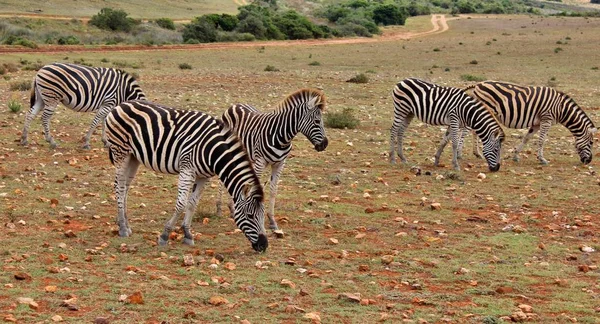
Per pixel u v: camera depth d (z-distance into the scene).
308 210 13.34
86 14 98.56
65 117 23.42
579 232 12.27
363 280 9.53
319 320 7.92
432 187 15.62
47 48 54.03
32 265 9.66
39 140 19.50
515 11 169.38
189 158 10.27
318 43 76.50
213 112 25.36
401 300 8.77
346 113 23.95
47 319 7.78
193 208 10.88
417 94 17.25
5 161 16.80
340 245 11.23
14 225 11.65
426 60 55.06
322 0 182.88
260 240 10.23
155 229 11.90
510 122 18.44
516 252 11.05
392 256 10.47
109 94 18.23
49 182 14.99
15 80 33.53
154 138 10.40
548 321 8.17
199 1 139.12
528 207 14.08
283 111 11.30
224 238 11.43
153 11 114.38
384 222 12.72
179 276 9.47
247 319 7.98
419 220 12.94
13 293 8.56
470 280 9.61
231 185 10.16
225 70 42.91
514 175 17.00
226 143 10.16
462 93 17.03
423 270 10.02
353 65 50.75
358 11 124.94
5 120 22.48
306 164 17.75
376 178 16.34
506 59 54.97
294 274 9.66
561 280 9.57
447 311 8.36
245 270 9.77
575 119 18.28
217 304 8.40
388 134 22.59
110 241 11.04
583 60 52.72
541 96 18.16
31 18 80.81
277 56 57.50
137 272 9.52
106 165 16.95
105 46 58.66
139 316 7.98
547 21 117.19
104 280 9.17
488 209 13.90
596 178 16.78
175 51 58.28
